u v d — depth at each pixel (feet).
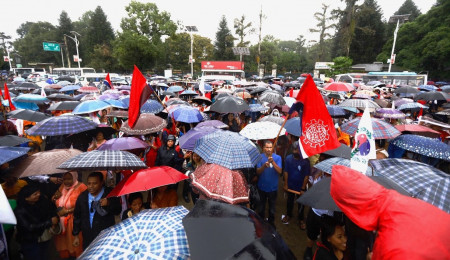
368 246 6.84
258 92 38.45
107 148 14.66
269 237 6.16
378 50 183.73
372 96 45.19
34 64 236.43
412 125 18.08
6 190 12.22
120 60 165.37
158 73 200.54
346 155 13.50
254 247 5.69
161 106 25.59
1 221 6.82
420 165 8.75
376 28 177.58
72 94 51.39
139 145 15.20
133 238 6.54
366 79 82.07
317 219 10.29
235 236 5.85
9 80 130.62
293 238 15.64
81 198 11.04
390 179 8.56
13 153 10.24
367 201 5.14
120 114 23.63
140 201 11.37
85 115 26.02
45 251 11.41
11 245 13.55
